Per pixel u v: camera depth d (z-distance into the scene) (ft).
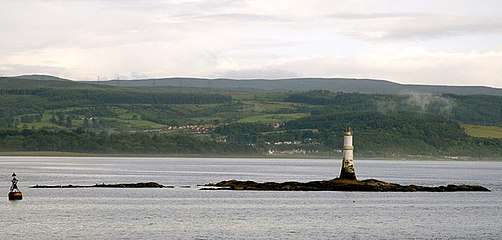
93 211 537.65
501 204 632.38
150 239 411.34
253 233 439.63
